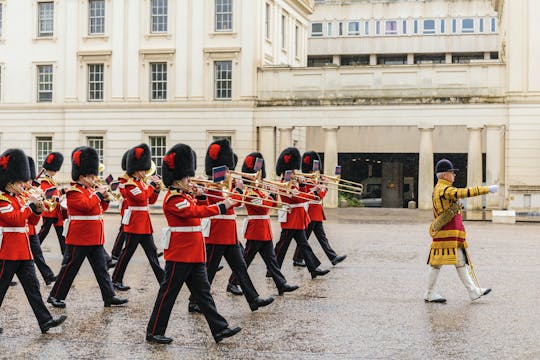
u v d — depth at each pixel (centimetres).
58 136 4612
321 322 1131
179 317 1175
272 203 1455
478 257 1917
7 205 1037
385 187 5738
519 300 1305
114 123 4512
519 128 3962
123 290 1411
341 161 5791
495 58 6938
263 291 1402
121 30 4509
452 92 4062
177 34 4441
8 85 4700
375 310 1220
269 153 4303
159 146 4475
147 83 4481
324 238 1705
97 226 1248
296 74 4278
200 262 1009
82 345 997
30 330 1087
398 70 4125
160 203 4369
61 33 4616
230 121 4347
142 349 976
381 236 2528
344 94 4194
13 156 1056
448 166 1279
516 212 3775
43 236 1720
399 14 6969
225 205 1020
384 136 5522
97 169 1261
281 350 969
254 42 4319
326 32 7062
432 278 1284
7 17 4703
